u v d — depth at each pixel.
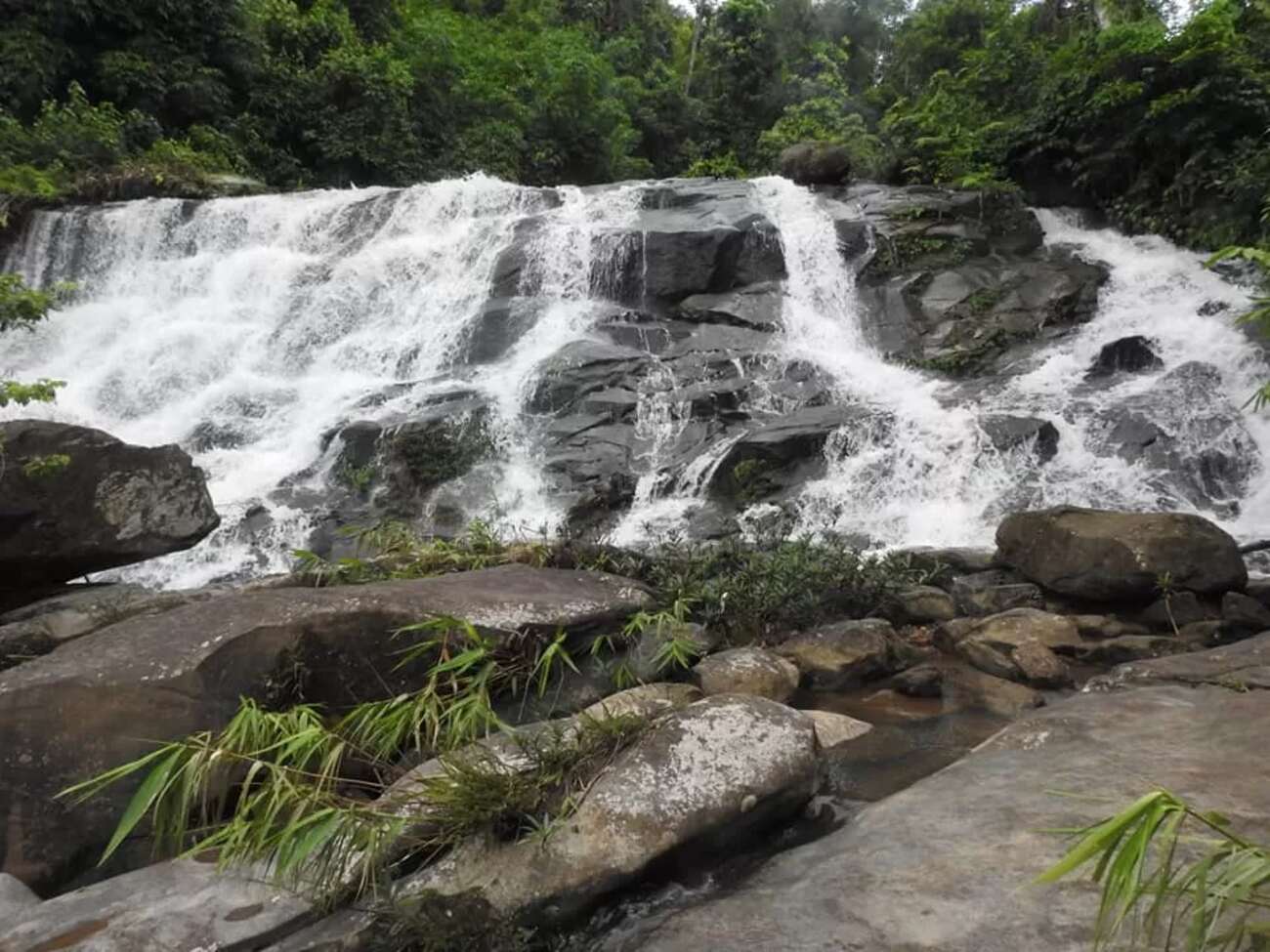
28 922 2.44
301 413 10.23
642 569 5.94
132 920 2.41
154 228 14.09
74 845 3.08
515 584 4.77
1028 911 2.24
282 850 2.40
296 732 2.81
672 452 9.29
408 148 21.59
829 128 24.22
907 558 6.68
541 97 25.47
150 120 17.52
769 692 4.61
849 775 3.78
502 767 2.94
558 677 4.30
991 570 6.74
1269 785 2.85
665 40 38.31
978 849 2.57
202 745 2.71
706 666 4.67
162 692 3.25
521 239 12.89
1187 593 5.73
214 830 3.04
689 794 2.90
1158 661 4.48
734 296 11.88
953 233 12.69
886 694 4.87
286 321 12.38
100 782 2.80
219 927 2.37
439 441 9.25
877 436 9.10
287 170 20.05
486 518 8.38
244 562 7.82
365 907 2.47
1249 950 1.86
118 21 18.22
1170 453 8.69
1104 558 5.89
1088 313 11.46
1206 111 12.54
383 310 12.49
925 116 16.03
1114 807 2.75
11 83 16.53
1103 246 13.20
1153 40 13.01
